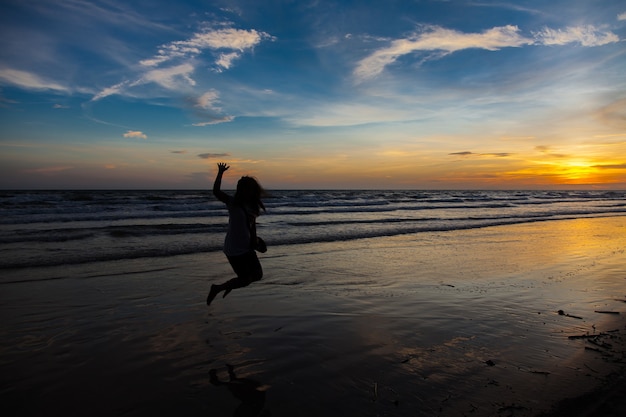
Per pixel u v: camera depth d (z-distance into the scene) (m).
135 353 3.96
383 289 6.70
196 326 4.75
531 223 20.11
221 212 23.64
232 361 3.79
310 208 30.48
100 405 2.98
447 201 46.16
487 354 3.99
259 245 4.37
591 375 3.50
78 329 4.59
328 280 7.30
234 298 6.00
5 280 6.81
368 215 24.31
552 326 4.86
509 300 6.06
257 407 2.97
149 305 5.55
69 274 7.34
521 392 3.18
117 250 9.94
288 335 4.49
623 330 4.73
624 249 11.64
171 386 3.29
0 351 3.94
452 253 10.58
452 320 5.08
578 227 18.23
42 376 3.44
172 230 14.16
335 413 2.88
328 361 3.80
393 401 3.04
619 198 64.06
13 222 17.03
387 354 3.98
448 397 3.11
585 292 6.58
